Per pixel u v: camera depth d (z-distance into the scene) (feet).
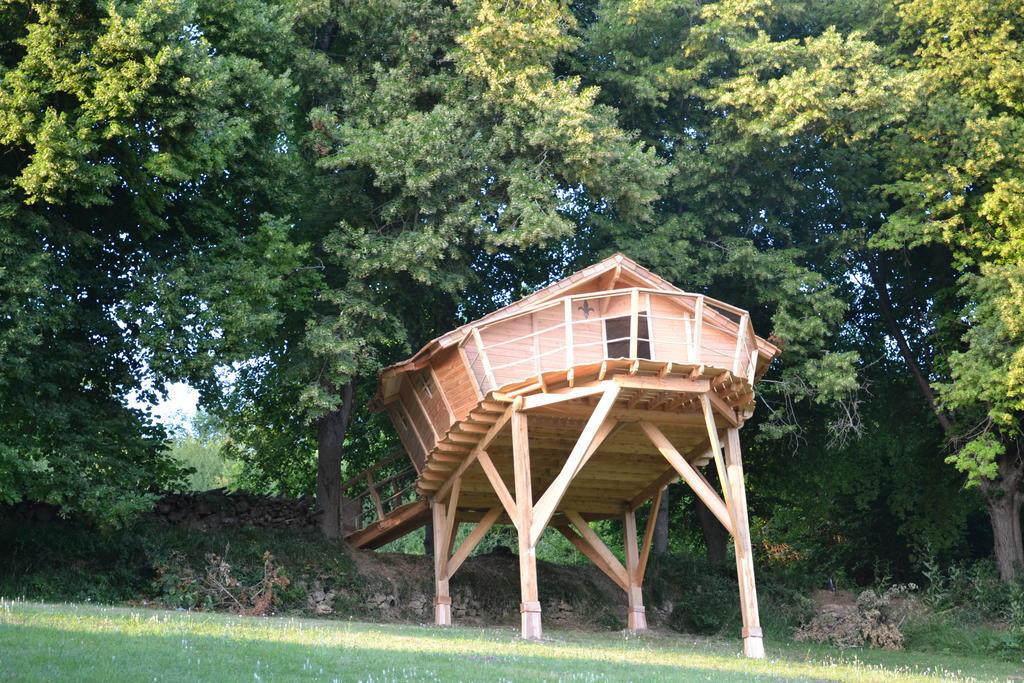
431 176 83.35
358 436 117.80
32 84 64.75
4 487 65.82
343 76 93.91
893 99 95.40
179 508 89.81
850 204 107.45
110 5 65.51
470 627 79.92
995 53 98.63
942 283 110.73
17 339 64.59
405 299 94.58
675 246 99.91
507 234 84.74
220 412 87.10
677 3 103.91
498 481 71.97
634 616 89.97
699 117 110.52
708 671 49.44
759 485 122.52
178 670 33.37
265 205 87.25
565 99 87.15
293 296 84.79
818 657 77.05
